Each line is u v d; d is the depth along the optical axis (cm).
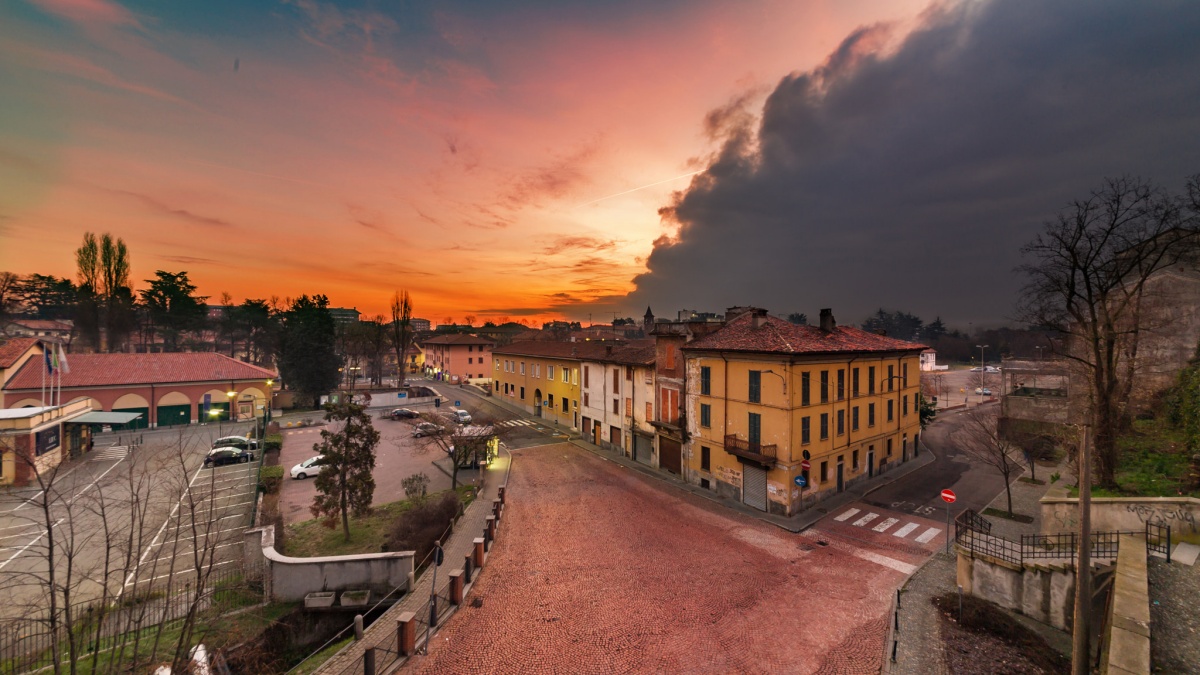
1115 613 1137
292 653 1653
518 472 3284
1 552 2047
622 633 1455
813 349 2403
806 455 2430
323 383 6216
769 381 2441
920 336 16000
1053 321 2273
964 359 13175
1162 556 1391
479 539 1900
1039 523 2242
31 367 4072
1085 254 1997
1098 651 1257
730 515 2441
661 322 3847
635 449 3591
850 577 1784
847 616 1530
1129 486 1795
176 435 4219
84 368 4378
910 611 1541
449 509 2364
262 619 1694
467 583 1764
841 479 2712
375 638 1467
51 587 1023
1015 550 1694
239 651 1531
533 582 1775
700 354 2900
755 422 2528
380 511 2614
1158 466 1945
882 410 3092
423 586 1789
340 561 1836
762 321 2817
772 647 1382
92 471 3155
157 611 1647
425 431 3494
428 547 2084
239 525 2380
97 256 6669
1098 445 1888
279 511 2553
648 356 3600
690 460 2992
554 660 1336
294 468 3183
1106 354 2023
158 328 7975
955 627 1448
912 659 1295
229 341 9212
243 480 3044
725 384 2717
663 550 2036
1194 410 1788
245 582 1880
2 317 7344
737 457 2634
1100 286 2022
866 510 2461
